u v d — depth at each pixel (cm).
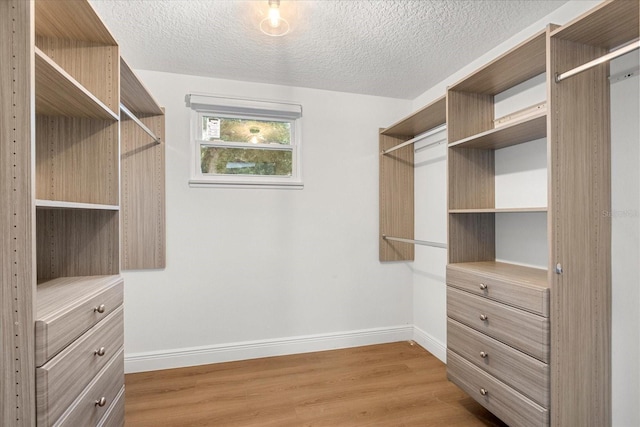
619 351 137
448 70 234
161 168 235
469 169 197
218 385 212
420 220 281
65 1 110
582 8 152
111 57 139
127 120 230
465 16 170
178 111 240
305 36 189
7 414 83
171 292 238
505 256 195
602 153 140
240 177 258
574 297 132
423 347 275
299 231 265
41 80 101
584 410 133
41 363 85
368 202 282
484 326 161
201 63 223
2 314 83
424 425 172
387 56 213
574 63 136
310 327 267
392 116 288
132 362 229
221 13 166
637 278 133
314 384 214
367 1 156
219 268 248
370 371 232
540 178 173
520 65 162
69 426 97
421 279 280
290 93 262
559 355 129
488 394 157
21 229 84
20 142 84
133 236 230
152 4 158
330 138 272
